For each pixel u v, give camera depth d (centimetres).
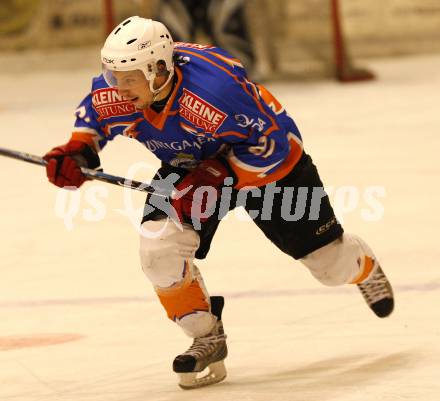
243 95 970
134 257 1656
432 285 1391
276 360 1117
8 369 1133
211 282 1472
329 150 2544
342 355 1116
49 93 3953
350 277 1110
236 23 3675
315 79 3978
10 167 2533
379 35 4681
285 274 1492
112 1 4275
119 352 1180
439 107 3144
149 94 972
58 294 1458
